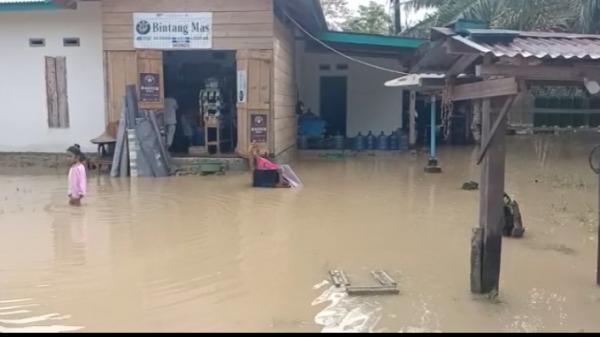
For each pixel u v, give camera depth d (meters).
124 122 14.70
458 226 8.95
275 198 11.30
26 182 13.45
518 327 5.16
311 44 21.11
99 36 16.36
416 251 7.55
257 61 14.78
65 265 6.89
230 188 12.48
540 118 26.84
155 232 8.49
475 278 5.97
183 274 6.57
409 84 13.39
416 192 12.08
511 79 5.34
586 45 5.69
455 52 5.69
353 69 21.59
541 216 9.62
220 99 16.02
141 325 5.17
